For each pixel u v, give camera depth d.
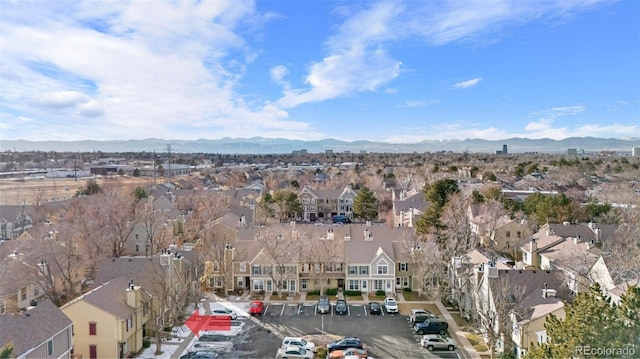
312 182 163.12
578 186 119.69
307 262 61.66
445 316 52.22
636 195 91.19
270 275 60.41
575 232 67.50
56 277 55.28
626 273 44.69
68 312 39.00
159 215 82.31
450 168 176.12
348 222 112.62
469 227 70.69
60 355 34.41
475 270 48.75
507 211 85.81
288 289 61.53
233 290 61.97
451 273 55.81
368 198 111.94
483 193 103.00
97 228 67.94
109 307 39.78
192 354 41.28
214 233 71.06
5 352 24.22
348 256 62.22
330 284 62.59
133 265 50.44
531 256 64.56
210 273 62.44
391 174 177.50
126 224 75.56
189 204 111.50
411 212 85.12
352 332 47.25
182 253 60.25
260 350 42.75
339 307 53.19
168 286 47.19
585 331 22.00
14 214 89.94
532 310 40.12
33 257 52.12
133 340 42.06
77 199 98.25
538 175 151.12
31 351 30.64
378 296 60.19
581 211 80.62
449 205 75.88
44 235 62.75
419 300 58.25
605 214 78.50
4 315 32.84
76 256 61.03
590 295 24.94
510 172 173.62
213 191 127.50
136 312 42.28
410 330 47.72
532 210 85.44
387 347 43.28
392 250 63.56
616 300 40.25
